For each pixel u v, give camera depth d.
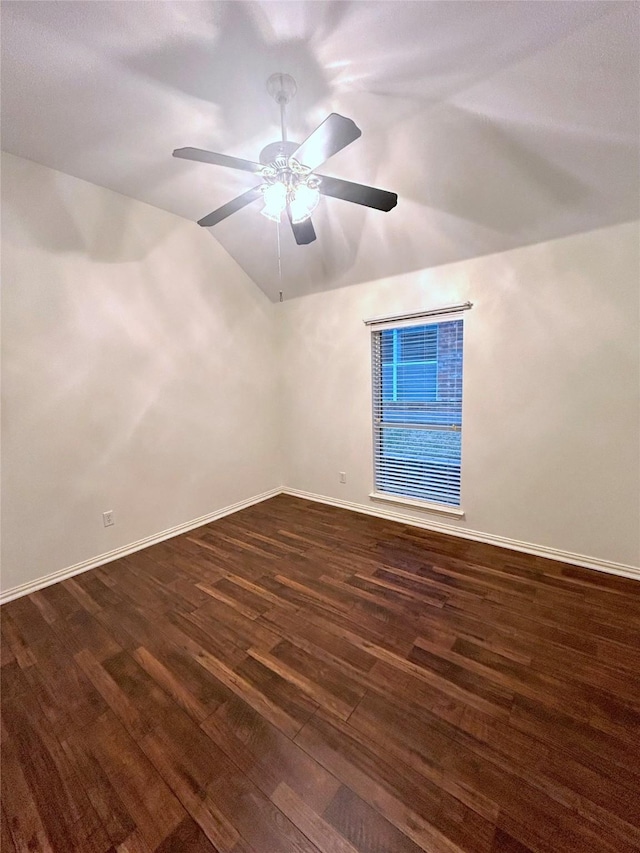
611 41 1.43
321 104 1.85
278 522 3.49
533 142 1.89
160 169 2.45
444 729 1.41
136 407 2.97
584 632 1.91
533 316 2.52
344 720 1.46
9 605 2.29
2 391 2.30
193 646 1.90
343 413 3.69
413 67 1.62
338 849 1.06
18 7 1.36
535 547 2.72
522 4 1.35
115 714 1.52
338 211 2.72
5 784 1.26
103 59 1.60
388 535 3.14
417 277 2.97
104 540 2.82
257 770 1.29
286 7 1.38
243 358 3.80
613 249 2.22
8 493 2.35
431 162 2.14
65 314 2.54
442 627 1.98
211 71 1.67
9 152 2.23
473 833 1.09
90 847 1.09
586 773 1.24
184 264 3.21
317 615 2.12
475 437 2.88
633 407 2.28
